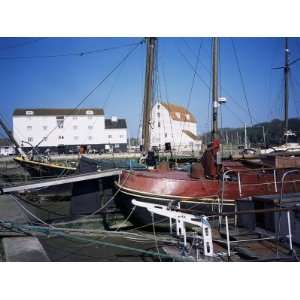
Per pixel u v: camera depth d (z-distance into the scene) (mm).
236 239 8523
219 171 11945
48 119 67500
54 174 23422
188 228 10703
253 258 7156
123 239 11180
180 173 13523
